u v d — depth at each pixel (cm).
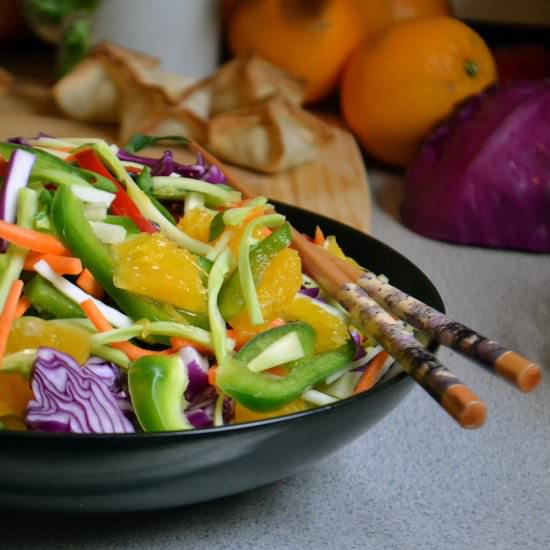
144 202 50
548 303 63
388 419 53
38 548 45
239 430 39
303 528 48
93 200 48
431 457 52
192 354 46
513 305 63
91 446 37
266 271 48
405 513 49
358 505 49
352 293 46
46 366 42
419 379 38
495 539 48
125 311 47
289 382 45
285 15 76
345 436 44
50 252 47
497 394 56
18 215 47
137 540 46
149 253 46
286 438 41
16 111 74
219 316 47
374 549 47
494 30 84
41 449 37
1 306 45
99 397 43
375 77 72
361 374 48
